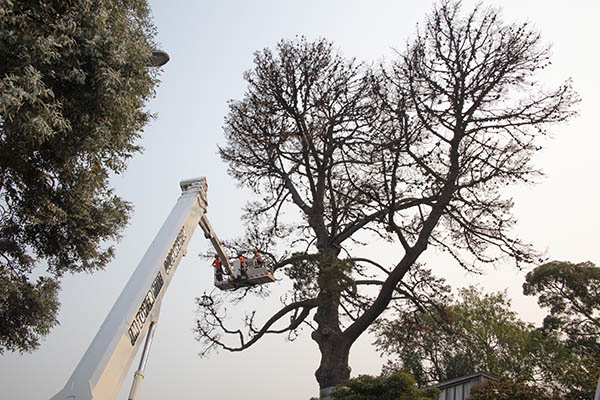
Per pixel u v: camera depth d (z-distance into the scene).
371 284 16.95
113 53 9.23
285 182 19.70
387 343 21.50
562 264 35.12
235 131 19.61
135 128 11.13
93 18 8.96
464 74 16.98
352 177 18.02
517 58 16.86
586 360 14.33
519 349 31.41
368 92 18.17
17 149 9.95
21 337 14.05
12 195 11.19
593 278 33.66
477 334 32.22
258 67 19.05
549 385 17.80
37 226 12.66
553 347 30.91
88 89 9.27
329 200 18.47
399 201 17.25
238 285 15.16
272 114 18.55
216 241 11.45
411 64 17.09
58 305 14.52
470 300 34.44
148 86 10.69
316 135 18.14
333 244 17.73
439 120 16.69
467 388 13.42
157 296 7.64
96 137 9.63
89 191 11.81
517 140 16.88
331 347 15.41
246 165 20.27
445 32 17.48
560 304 34.56
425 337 18.50
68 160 10.71
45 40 8.16
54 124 8.30
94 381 6.03
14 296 13.58
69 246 13.13
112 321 6.80
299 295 15.66
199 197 9.70
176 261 8.45
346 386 10.84
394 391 10.20
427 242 15.70
